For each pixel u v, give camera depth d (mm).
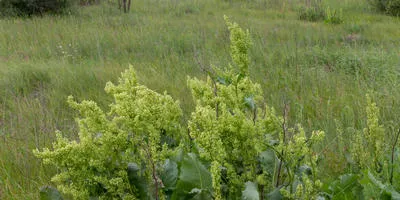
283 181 2426
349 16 13945
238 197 2246
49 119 5527
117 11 15062
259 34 10641
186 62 8234
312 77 6871
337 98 5984
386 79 6793
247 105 2584
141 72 7734
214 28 11789
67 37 10875
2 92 7035
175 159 2436
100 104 6199
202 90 2633
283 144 2379
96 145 2332
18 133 5164
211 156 2180
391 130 4492
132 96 2604
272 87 6543
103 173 2301
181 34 10859
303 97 6055
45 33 11406
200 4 16422
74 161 2195
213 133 2172
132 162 2285
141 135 2332
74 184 2297
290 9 15992
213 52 9000
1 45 10336
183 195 2215
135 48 9953
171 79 7285
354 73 7367
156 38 10547
